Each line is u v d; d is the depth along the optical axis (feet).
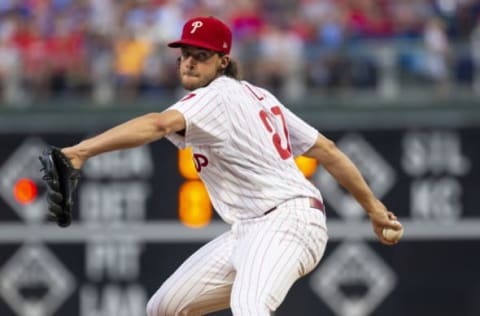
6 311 160.45
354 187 78.89
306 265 71.36
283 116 74.23
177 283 73.67
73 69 173.06
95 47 174.60
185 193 156.66
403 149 157.89
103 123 161.27
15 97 172.45
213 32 71.46
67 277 159.33
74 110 160.97
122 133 64.44
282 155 72.23
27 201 159.74
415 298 156.76
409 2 179.83
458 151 157.28
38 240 159.74
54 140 160.56
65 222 63.41
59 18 179.32
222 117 69.41
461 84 171.94
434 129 157.79
